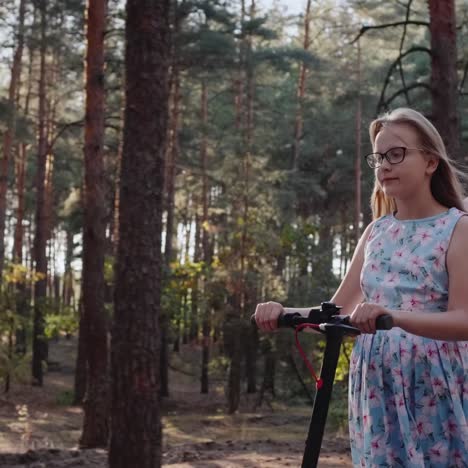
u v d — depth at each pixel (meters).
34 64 36.56
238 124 40.62
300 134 45.19
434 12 11.64
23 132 30.62
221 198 27.69
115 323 9.52
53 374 37.75
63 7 30.47
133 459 9.41
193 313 28.64
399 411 2.50
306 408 28.84
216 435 22.05
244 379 31.84
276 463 10.60
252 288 26.89
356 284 2.82
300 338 23.53
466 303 2.48
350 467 10.19
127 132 9.47
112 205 33.75
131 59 9.44
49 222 42.31
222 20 32.53
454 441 2.48
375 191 2.81
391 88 42.59
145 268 9.41
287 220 31.53
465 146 20.00
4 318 30.03
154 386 9.51
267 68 42.25
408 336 2.53
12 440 19.86
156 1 9.43
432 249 2.56
